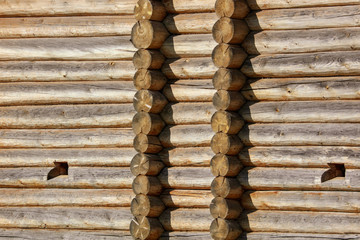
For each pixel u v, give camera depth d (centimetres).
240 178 1470
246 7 1480
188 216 1502
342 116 1412
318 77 1438
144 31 1525
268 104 1466
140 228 1504
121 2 1595
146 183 1503
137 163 1516
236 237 1460
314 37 1435
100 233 1574
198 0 1527
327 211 1415
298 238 1421
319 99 1435
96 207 1589
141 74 1527
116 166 1580
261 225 1447
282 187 1443
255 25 1480
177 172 1517
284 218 1435
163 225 1520
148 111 1518
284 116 1449
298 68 1443
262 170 1459
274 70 1459
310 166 1430
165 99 1537
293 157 1438
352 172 1397
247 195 1467
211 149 1498
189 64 1526
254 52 1482
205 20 1522
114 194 1570
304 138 1431
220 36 1472
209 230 1489
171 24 1543
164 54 1549
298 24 1450
